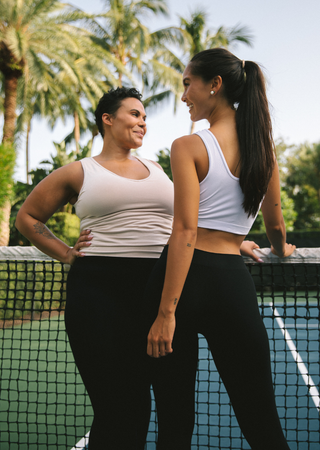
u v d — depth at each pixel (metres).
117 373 1.41
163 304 1.16
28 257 2.17
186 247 1.15
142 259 1.54
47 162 16.64
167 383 1.24
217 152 1.22
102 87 17.97
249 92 1.30
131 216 1.55
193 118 1.40
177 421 1.24
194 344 1.26
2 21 13.47
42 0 13.28
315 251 1.86
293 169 40.34
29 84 15.48
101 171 1.61
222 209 1.23
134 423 1.46
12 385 3.97
